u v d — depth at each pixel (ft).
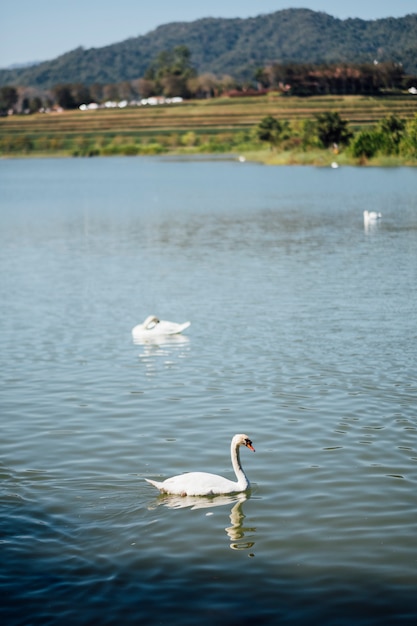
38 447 51.26
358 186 291.79
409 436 51.75
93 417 56.70
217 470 47.50
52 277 116.37
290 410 57.11
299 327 81.46
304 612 33.27
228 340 77.36
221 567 36.76
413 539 38.88
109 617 33.14
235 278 111.24
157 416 56.59
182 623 32.68
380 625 32.35
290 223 181.27
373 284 103.81
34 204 261.44
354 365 67.51
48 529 40.34
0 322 87.45
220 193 282.15
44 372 68.08
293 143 508.53
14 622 32.86
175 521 41.16
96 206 245.45
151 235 165.99
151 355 72.90
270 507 42.60
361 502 42.88
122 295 101.76
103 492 44.62
